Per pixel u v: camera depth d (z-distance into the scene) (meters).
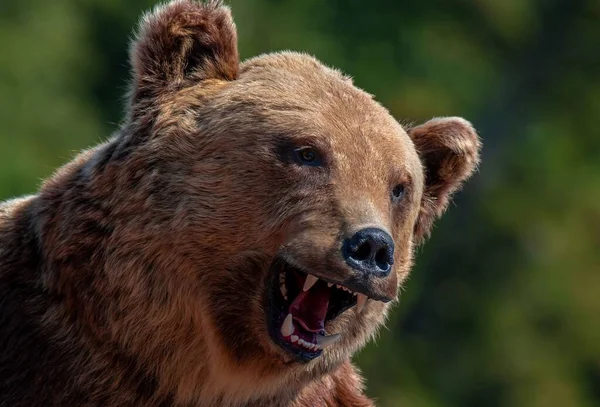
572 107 41.44
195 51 11.13
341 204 10.34
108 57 37.66
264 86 10.88
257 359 10.68
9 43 35.62
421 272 37.69
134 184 10.71
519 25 41.91
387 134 10.84
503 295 37.59
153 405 10.88
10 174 32.81
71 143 34.81
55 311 10.82
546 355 36.88
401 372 35.19
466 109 39.44
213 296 10.62
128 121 11.02
